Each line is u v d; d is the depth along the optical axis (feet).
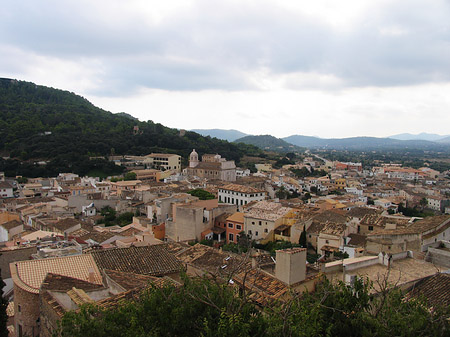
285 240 266.57
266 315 81.25
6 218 301.63
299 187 598.75
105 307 83.05
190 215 281.74
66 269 117.39
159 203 322.34
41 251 157.99
